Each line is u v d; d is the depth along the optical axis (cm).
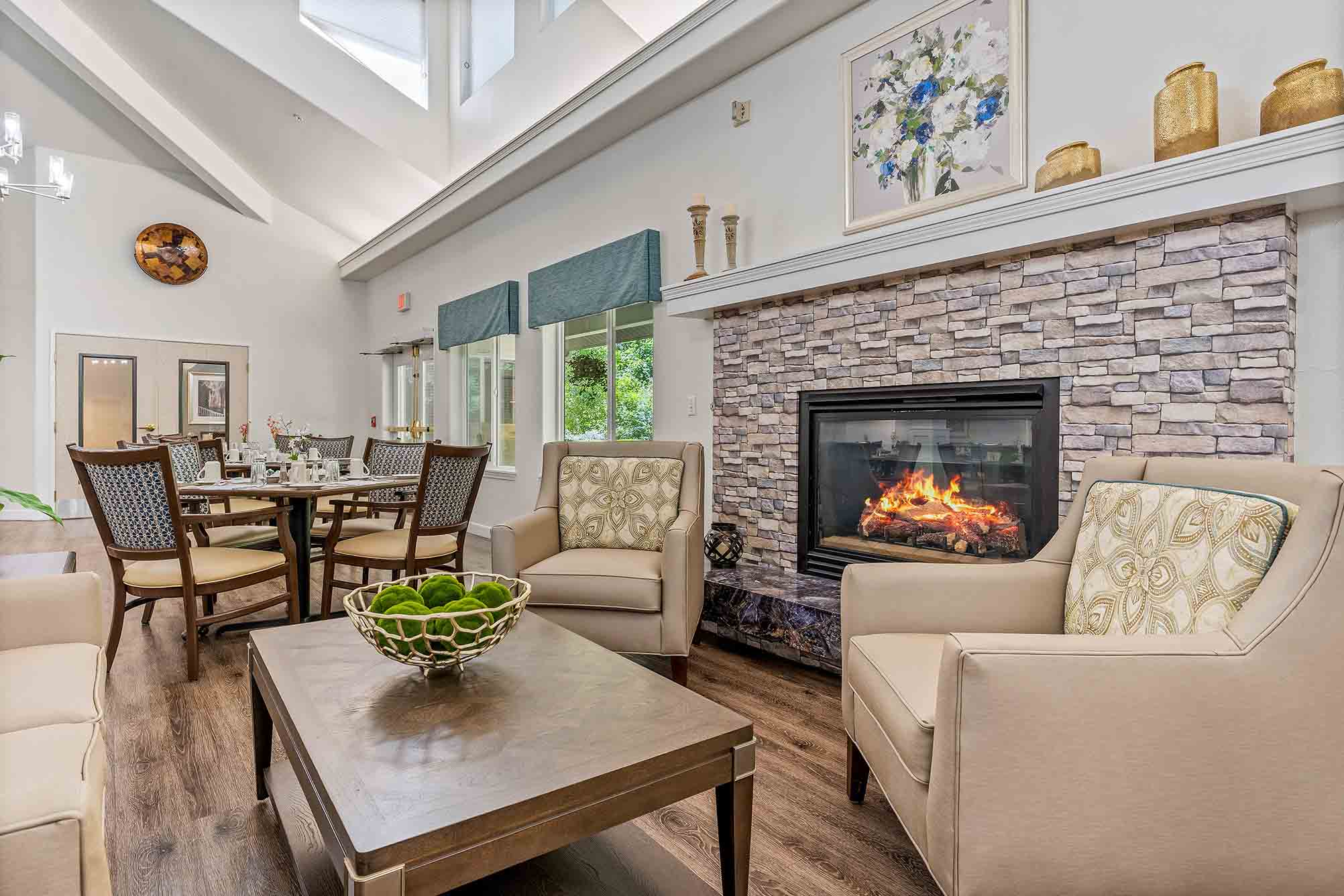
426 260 684
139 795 180
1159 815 108
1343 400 189
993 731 108
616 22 429
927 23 275
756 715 232
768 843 161
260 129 618
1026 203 223
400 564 322
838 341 299
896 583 171
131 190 692
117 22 534
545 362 513
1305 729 109
